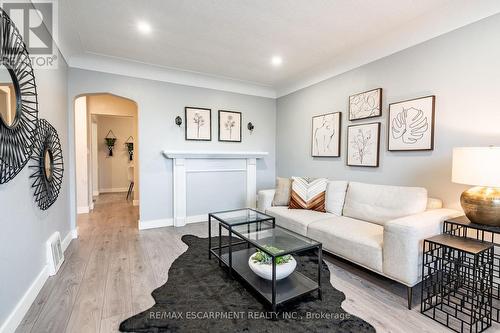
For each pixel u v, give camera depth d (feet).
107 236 11.41
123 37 9.36
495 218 5.84
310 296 6.52
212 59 11.50
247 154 14.88
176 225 13.14
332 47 10.25
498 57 6.75
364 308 6.01
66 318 5.59
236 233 7.49
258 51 10.64
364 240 7.17
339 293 6.65
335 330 5.25
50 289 6.79
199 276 7.57
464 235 6.68
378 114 9.89
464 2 7.16
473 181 5.80
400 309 5.97
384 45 9.60
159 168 13.03
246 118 15.49
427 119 8.30
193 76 13.62
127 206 18.12
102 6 7.38
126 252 9.46
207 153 13.62
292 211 10.53
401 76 9.14
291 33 9.09
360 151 10.71
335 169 12.14
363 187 9.66
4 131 4.94
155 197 12.97
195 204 13.97
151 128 12.80
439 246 6.36
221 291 6.74
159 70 12.75
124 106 18.52
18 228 5.63
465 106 7.44
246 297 6.47
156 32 9.00
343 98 11.59
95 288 6.86
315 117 13.16
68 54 10.44
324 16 8.00
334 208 10.24
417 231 6.08
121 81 12.05
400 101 9.17
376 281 7.31
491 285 5.88
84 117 15.94
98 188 24.29
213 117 14.43
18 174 5.68
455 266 6.41
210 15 7.93
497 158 5.49
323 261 8.72
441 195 8.05
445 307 6.05
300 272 7.87
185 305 6.11
